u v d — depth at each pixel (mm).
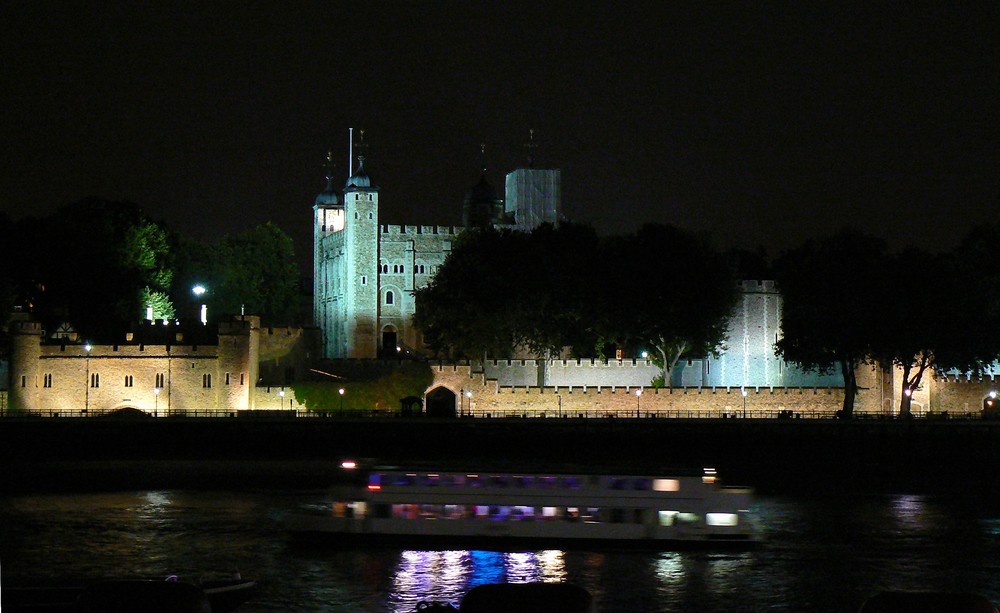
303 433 114125
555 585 29047
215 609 52969
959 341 133125
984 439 121188
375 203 169875
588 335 146250
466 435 115938
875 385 146250
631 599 60438
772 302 158125
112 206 157250
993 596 62281
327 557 68250
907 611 28594
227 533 75188
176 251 178750
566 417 128000
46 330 137625
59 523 78500
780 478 106812
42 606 47312
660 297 141750
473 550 69938
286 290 195125
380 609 58406
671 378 148375
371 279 169500
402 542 70500
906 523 82000
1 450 110062
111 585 30438
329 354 178625
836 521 82625
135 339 129375
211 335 131750
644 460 116375
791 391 140500
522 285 140500
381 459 114000
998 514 86125
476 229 160875
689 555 69500
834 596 61781
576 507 70312
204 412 123938
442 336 143375
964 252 162500
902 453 119625
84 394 124750
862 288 134875
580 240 147500
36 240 141625
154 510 83438
